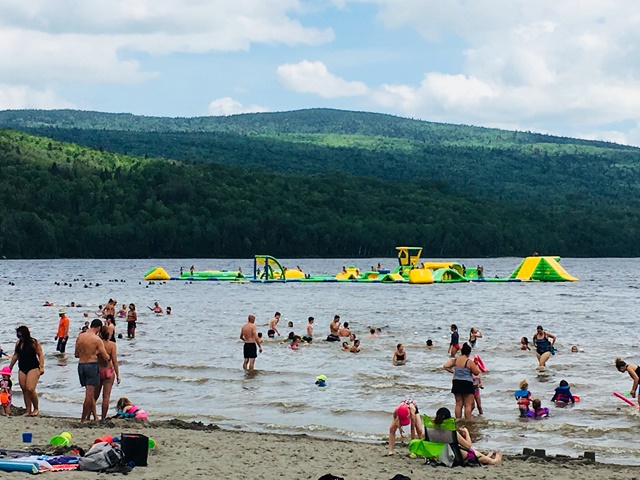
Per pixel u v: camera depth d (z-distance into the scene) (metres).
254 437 17.61
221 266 156.50
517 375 28.20
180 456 15.30
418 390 25.08
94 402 18.59
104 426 18.09
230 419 20.91
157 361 31.27
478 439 18.88
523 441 18.69
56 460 14.13
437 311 57.91
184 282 98.81
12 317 52.81
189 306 62.28
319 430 19.62
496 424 20.28
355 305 63.38
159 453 15.51
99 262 172.50
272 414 21.77
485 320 51.12
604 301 68.44
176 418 20.94
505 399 23.69
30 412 19.97
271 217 194.75
